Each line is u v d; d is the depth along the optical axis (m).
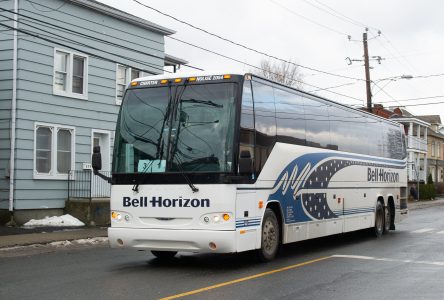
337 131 15.03
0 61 19.20
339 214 14.84
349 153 15.73
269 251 11.34
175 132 10.32
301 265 11.17
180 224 10.06
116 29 22.56
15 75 18.88
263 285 8.98
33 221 19.09
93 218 19.70
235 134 9.99
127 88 11.01
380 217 17.98
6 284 9.17
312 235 13.20
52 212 19.84
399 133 20.69
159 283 9.15
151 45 24.30
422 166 62.06
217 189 9.84
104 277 9.79
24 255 13.19
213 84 10.36
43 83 19.66
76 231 17.62
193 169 10.04
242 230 10.06
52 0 19.94
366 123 17.33
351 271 10.45
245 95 10.47
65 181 20.33
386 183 18.75
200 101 10.34
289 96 12.48
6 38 19.12
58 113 20.14
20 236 16.06
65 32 20.41
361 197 16.48
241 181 10.09
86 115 21.22
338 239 16.86
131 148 10.60
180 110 10.41
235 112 10.10
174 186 10.13
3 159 18.95
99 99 21.81
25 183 19.00
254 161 10.60
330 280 9.48
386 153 18.98
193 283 9.14
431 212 32.84
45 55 19.75
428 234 18.34
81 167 20.95
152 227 10.23
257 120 10.84
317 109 13.92
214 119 10.16
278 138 11.69
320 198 13.70
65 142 20.59
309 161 13.16
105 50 22.06
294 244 15.42
